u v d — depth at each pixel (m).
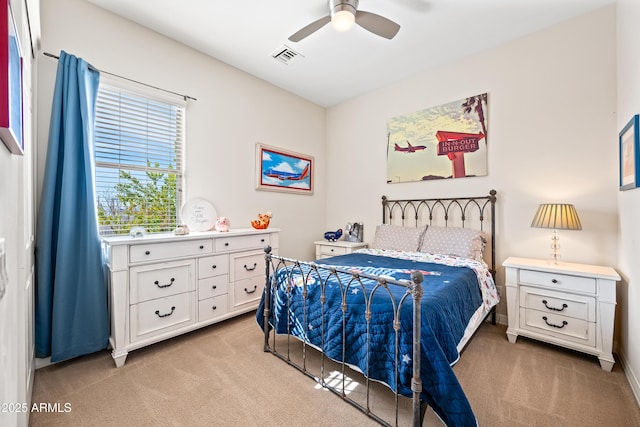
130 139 2.35
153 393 1.62
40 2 1.90
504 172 2.71
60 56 1.88
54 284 1.83
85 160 1.92
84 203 1.94
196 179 2.75
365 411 1.46
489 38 2.61
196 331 2.47
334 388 1.67
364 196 3.83
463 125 2.94
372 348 1.43
